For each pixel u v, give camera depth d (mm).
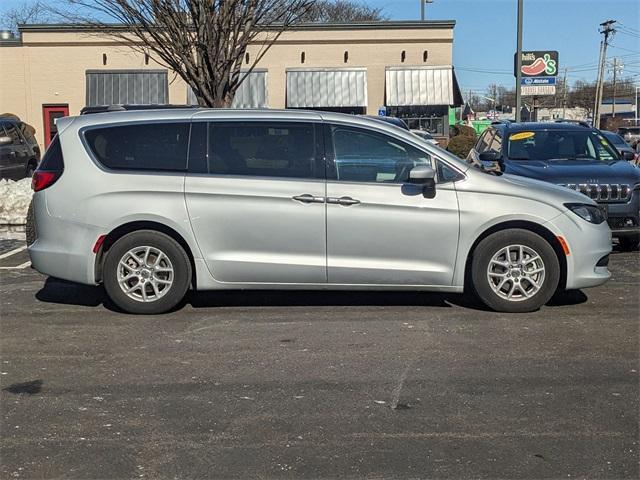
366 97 31109
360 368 5457
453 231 6684
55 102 31172
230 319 6777
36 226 6906
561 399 4859
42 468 3936
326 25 30766
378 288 6801
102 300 7504
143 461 4012
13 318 6852
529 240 6750
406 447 4168
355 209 6656
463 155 27078
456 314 6895
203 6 11477
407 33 31047
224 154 6773
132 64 30859
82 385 5145
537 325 6527
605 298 7492
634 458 4035
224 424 4484
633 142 37375
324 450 4133
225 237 6707
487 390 5016
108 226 6695
